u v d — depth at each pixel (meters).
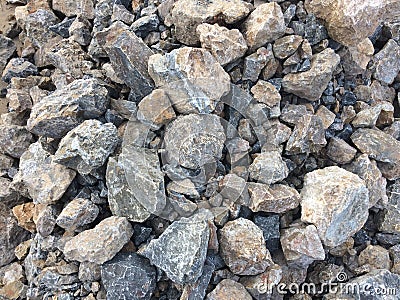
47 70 0.56
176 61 0.40
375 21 0.45
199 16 0.44
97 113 0.44
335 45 0.46
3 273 0.45
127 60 0.43
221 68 0.42
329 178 0.41
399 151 0.44
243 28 0.45
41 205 0.43
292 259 0.40
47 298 0.40
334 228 0.39
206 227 0.38
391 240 0.44
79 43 0.52
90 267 0.39
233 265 0.38
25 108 0.52
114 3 0.50
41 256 0.42
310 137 0.43
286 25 0.46
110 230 0.38
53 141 0.45
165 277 0.39
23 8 0.60
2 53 0.58
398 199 0.44
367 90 0.48
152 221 0.40
